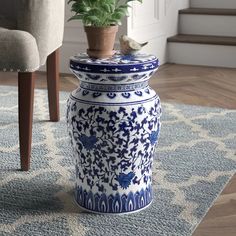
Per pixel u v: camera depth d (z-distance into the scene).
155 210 1.58
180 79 3.39
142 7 3.54
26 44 1.73
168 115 2.58
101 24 1.53
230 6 4.17
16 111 2.65
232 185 1.76
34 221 1.51
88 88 1.50
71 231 1.45
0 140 2.20
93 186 1.54
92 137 1.49
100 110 1.46
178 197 1.66
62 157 2.01
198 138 2.24
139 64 1.46
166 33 3.96
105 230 1.46
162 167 1.90
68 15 3.48
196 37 3.97
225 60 3.79
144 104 1.50
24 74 1.80
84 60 1.50
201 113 2.62
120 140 1.48
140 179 1.56
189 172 1.86
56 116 2.46
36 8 1.79
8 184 1.76
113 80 1.46
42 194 1.69
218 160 1.98
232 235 1.43
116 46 3.35
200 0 4.27
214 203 1.63
